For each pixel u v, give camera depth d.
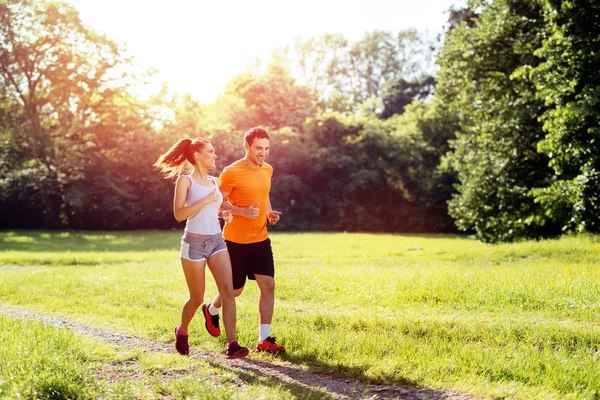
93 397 4.09
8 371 4.47
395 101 70.12
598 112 16.09
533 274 10.36
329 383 4.78
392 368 4.99
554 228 26.94
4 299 9.38
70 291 10.06
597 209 17.28
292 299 9.32
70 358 4.89
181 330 5.62
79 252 24.73
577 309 7.73
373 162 51.34
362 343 5.82
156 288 10.23
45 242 32.44
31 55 42.22
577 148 17.14
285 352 5.66
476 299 8.51
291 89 66.56
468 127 26.28
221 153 49.66
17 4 40.81
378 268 13.61
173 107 49.22
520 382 4.64
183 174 5.73
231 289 5.44
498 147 23.09
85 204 44.47
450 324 6.80
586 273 10.25
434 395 4.40
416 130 52.91
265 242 5.85
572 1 16.83
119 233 41.59
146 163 46.47
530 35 22.34
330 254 20.97
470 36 24.27
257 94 64.31
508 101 23.56
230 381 4.66
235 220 5.77
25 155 42.50
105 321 7.32
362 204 51.47
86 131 45.78
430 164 51.75
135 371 4.92
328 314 7.62
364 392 4.43
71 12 42.22
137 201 46.69
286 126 57.19
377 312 8.04
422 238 37.25
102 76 44.38
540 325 6.76
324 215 52.00
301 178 53.16
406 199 51.25
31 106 42.75
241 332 6.35
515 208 22.78
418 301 8.69
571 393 4.34
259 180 5.81
